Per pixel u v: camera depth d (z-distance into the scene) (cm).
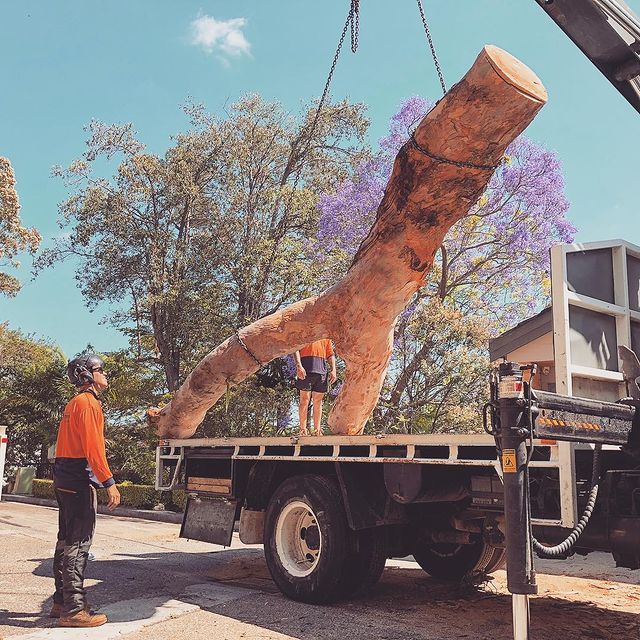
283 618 512
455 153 500
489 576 665
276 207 1989
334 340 669
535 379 547
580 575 704
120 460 1931
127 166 2091
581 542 462
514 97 457
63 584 486
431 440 493
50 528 1095
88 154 2100
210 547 888
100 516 1452
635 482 444
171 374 2011
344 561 550
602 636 472
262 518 654
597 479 425
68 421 503
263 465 641
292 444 604
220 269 2031
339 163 2117
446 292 1602
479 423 1319
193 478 716
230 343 743
